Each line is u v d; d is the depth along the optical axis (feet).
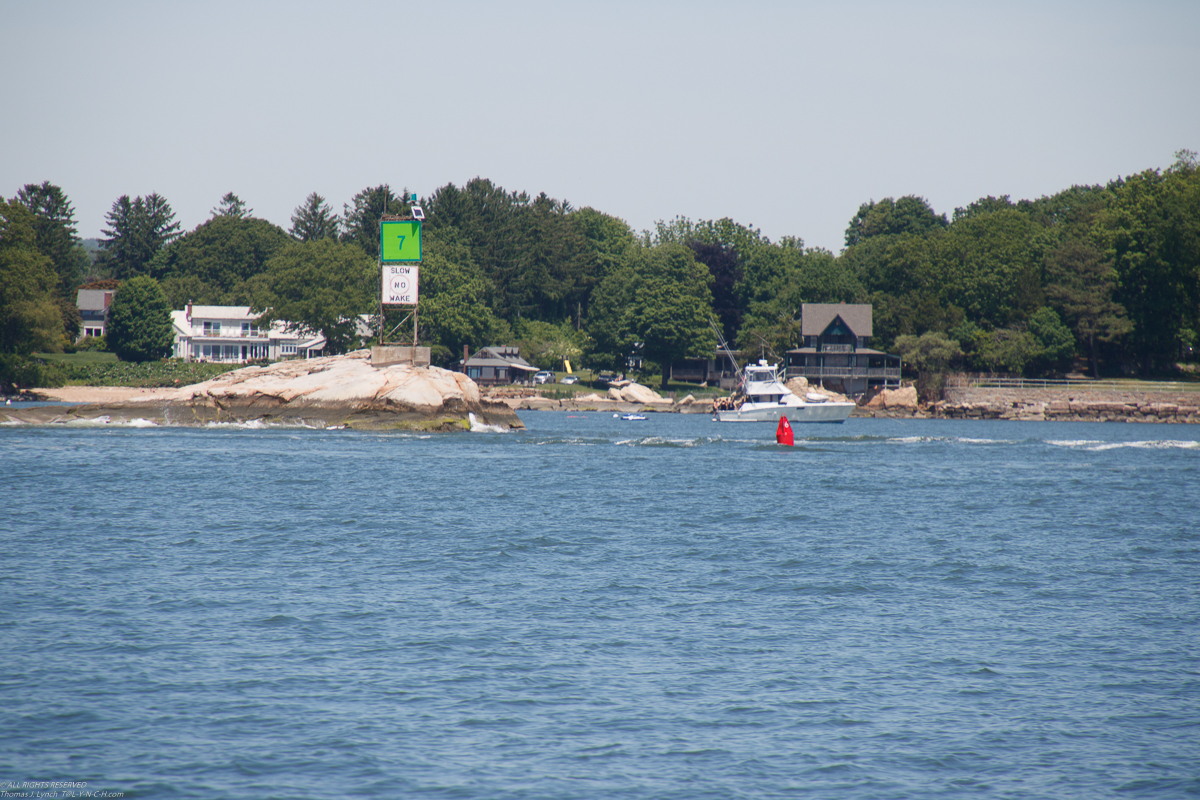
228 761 174.60
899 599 298.35
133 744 181.06
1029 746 185.47
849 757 179.73
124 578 310.45
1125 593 310.24
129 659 227.40
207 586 301.22
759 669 226.99
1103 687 217.36
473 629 256.73
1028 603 295.28
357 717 194.90
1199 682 221.25
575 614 274.16
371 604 281.54
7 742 180.86
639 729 190.90
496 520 442.09
